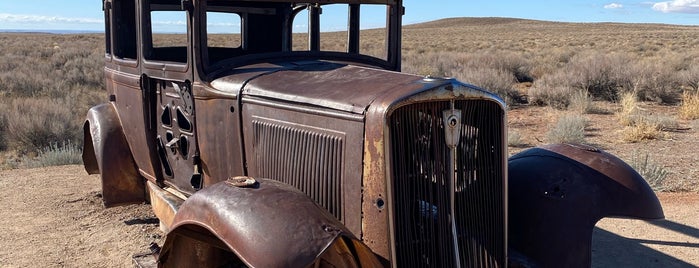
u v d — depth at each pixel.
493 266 3.95
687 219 7.18
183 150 5.12
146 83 5.45
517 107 17.92
